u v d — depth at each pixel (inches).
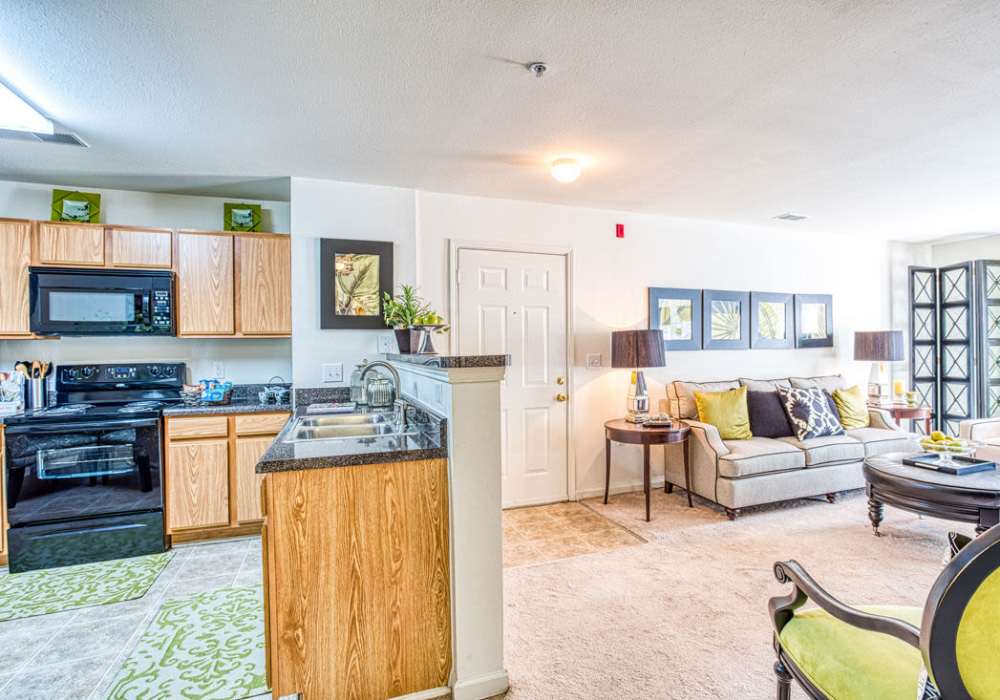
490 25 63.0
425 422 79.3
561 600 90.9
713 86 78.8
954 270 195.8
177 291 121.9
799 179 125.9
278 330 127.0
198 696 66.3
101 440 109.3
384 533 64.3
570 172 110.8
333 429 89.8
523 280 147.7
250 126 92.0
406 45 67.2
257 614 86.4
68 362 125.2
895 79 76.7
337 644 62.6
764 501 133.2
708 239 172.9
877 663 44.0
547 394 150.3
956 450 116.6
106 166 111.9
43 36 63.6
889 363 200.8
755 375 180.9
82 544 107.7
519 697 65.8
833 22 62.5
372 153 106.5
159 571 103.6
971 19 61.8
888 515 134.3
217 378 135.8
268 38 65.1
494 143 101.7
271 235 127.0
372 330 127.7
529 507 145.5
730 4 58.9
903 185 130.6
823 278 192.5
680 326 167.9
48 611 87.9
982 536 32.8
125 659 74.2
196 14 59.9
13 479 104.6
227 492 117.4
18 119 87.0
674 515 136.9
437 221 137.6
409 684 65.5
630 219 161.2
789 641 50.4
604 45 67.5
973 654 34.4
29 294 112.1
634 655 74.4
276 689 60.6
